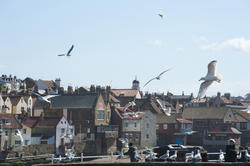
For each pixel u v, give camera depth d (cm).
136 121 18425
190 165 6869
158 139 19788
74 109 17925
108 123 18412
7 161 13138
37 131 16100
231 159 6919
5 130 14512
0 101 17050
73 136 16900
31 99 19388
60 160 10075
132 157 7712
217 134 19212
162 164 7050
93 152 16562
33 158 13762
